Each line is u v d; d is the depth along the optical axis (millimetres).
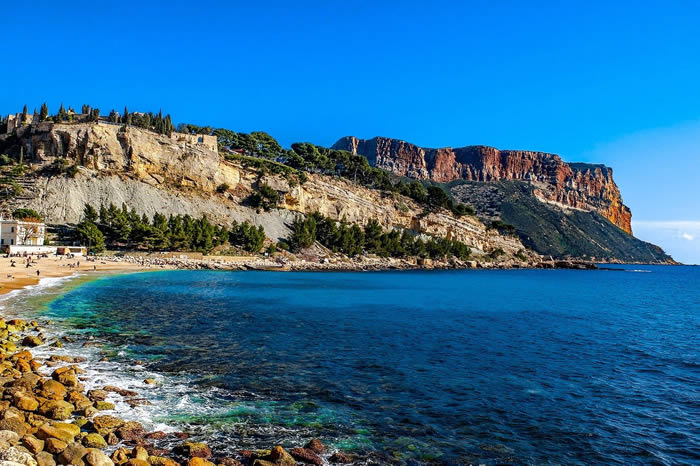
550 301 76500
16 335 31812
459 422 20438
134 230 131125
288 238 166000
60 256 111562
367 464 16172
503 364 30984
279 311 52594
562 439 19125
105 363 27031
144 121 176875
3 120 175375
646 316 60125
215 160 171125
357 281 106938
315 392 23594
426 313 55281
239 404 21375
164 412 19812
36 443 14320
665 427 20734
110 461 13922
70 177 144375
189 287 77125
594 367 31094
